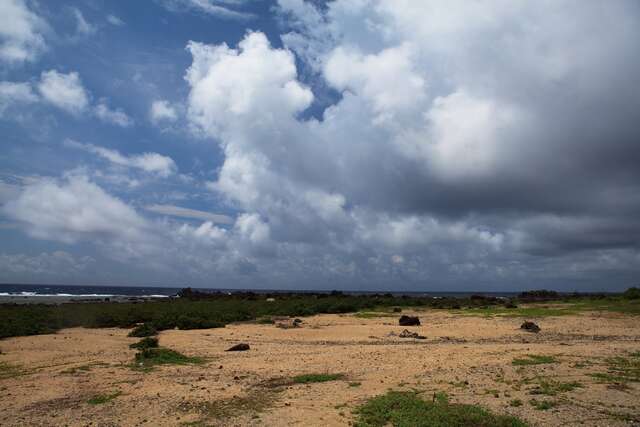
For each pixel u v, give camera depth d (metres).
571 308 44.03
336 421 10.90
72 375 16.42
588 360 17.62
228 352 22.11
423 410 11.51
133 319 36.25
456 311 46.78
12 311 36.19
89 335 29.56
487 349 20.62
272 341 26.53
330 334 29.33
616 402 12.16
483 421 10.70
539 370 15.88
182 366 18.17
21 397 13.44
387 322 36.78
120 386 14.62
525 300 63.81
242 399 12.97
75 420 11.28
